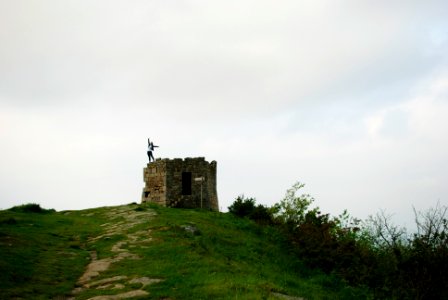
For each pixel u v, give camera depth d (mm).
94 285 16500
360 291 20312
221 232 29297
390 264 20625
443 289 18781
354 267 22734
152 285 16031
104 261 19859
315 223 29750
